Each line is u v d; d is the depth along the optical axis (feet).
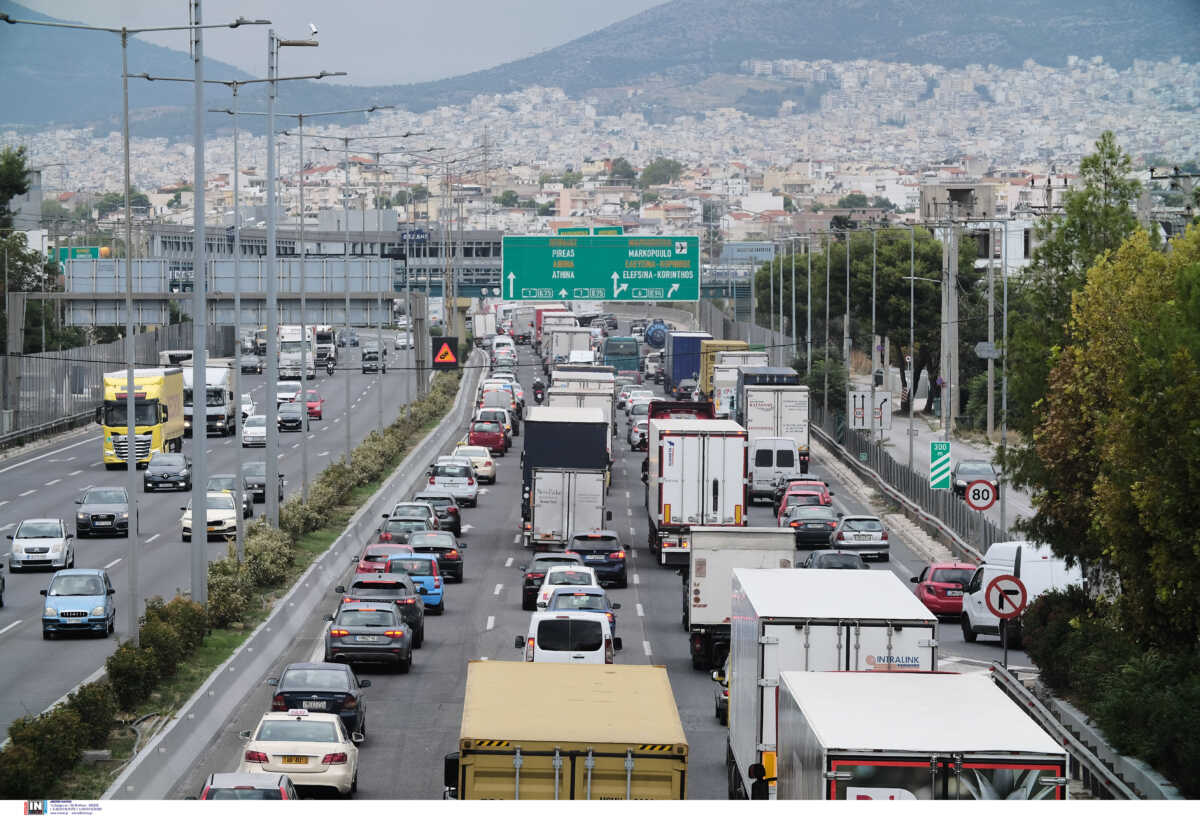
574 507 547.90
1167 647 287.28
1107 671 293.02
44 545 500.33
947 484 558.56
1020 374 379.76
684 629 418.10
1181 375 260.83
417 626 384.88
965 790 144.66
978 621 394.32
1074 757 251.19
